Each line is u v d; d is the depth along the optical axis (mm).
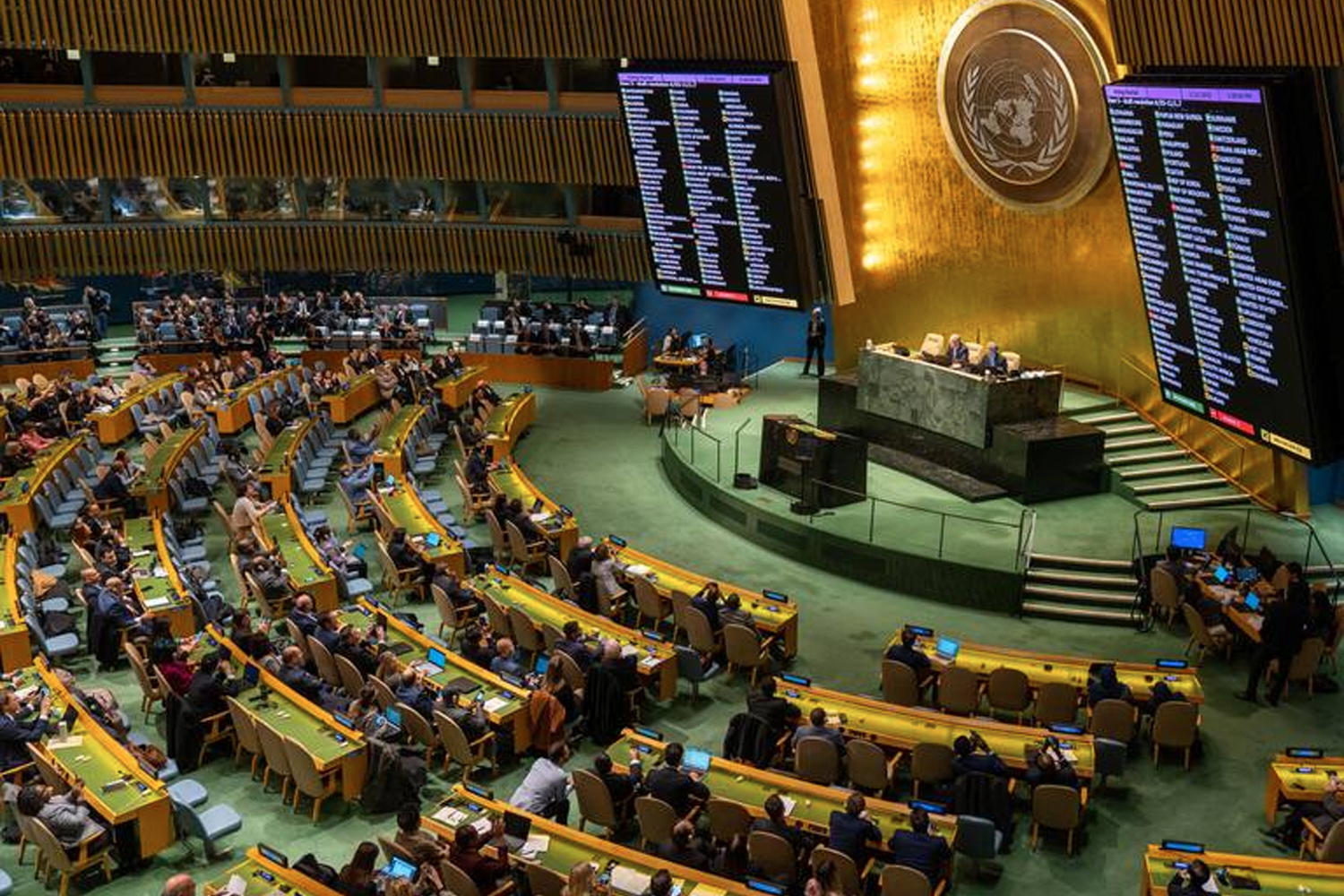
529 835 11891
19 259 31094
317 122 30062
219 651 15297
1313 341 15375
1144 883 11492
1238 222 15578
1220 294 16453
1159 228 17234
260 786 14344
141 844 12555
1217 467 22094
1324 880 11195
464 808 12359
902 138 25391
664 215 21953
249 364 30375
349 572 19188
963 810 12852
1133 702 14680
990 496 21953
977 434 22438
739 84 19641
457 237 31891
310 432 25562
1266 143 14633
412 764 13914
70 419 26594
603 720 15219
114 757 13219
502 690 15023
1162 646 17938
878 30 24922
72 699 14148
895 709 14609
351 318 34438
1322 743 15328
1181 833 13508
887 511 21641
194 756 14625
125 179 30984
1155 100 16203
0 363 30844
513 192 31531
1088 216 22922
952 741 13938
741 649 16547
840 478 21703
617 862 11531
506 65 31266
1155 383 22844
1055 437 21609
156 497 21922
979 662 15859
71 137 29703
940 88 24266
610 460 26484
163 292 37188
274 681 14867
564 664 15477
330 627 16078
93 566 18266
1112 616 18609
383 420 26969
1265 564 18188
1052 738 13297
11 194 30578
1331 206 15242
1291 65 17312
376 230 31906
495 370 32812
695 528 22719
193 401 27453
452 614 17672
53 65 30594
